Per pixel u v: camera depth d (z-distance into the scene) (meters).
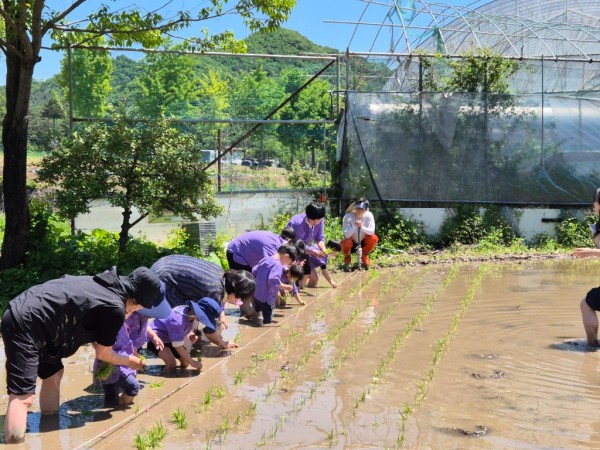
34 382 5.03
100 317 5.08
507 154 16.72
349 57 16.84
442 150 16.69
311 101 26.22
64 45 13.06
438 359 7.12
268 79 31.75
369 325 8.80
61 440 4.99
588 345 7.68
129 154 11.62
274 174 18.64
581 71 17.00
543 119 16.69
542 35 19.42
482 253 15.51
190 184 11.95
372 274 12.95
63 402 5.90
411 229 16.53
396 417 5.41
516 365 6.89
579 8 21.55
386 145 16.67
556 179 16.72
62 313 5.03
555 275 12.87
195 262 7.38
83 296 5.07
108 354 5.28
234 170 18.36
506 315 9.31
